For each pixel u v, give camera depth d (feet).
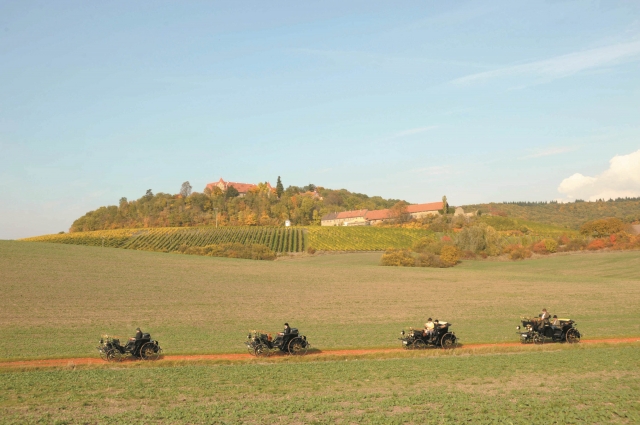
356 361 92.22
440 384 73.82
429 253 343.87
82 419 55.47
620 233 414.82
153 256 296.10
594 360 90.68
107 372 81.41
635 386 72.02
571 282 235.61
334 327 129.59
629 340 113.29
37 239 485.56
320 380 76.18
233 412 58.18
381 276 255.70
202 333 119.65
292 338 96.68
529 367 85.25
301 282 228.43
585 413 58.95
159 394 67.00
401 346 105.19
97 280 203.21
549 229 604.49
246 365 87.76
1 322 127.85
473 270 290.35
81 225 623.77
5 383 71.92
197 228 542.16
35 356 92.73
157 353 95.40
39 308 148.25
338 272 269.44
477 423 55.62
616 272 283.59
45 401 63.10
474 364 87.81
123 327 126.21
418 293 199.52
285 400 63.93
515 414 59.00
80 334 116.16
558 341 110.52
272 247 451.94
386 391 69.56
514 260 358.64
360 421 55.88
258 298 181.88
